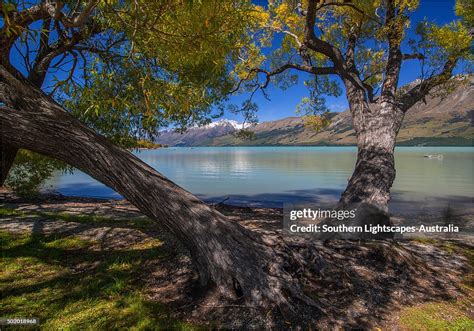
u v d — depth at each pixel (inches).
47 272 237.3
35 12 219.0
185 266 241.3
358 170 320.8
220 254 191.2
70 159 186.4
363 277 227.9
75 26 169.6
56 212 497.7
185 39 196.4
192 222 194.2
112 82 262.4
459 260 326.6
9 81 185.5
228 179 1499.8
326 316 179.0
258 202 850.8
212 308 182.2
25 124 178.1
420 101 393.1
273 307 178.2
